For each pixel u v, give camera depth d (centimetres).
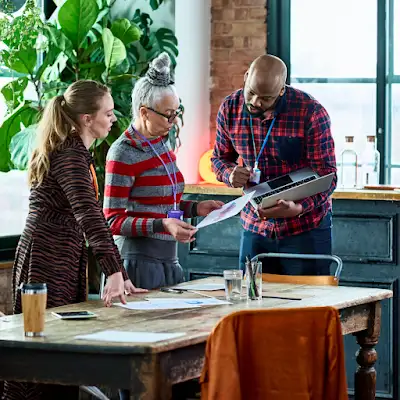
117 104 718
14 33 676
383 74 793
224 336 328
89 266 730
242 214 590
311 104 561
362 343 483
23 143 650
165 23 754
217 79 816
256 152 573
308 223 565
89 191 433
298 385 341
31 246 452
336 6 802
